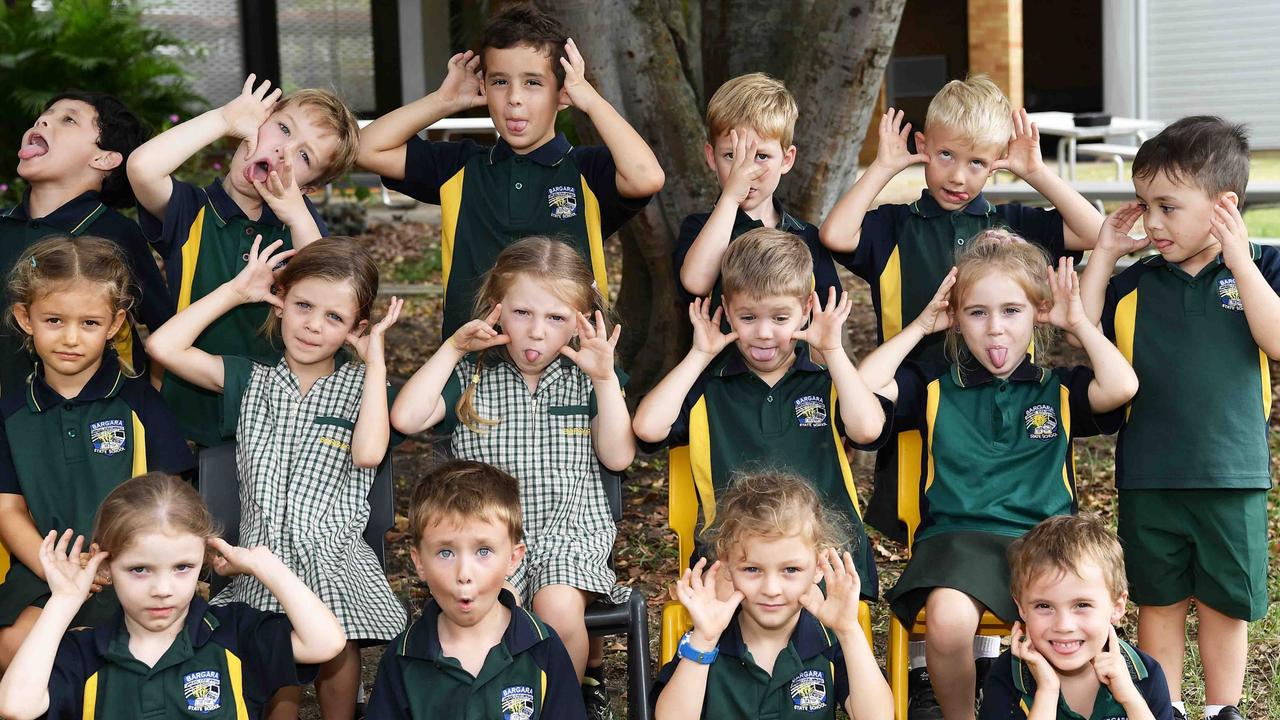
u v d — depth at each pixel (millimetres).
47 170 4059
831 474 3693
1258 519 3686
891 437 3850
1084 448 6645
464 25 13875
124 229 4172
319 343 3609
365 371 3699
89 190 4164
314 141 4074
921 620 3615
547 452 3693
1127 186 9289
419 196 4512
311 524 3551
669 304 6328
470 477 3115
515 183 4324
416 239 12656
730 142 4074
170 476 3119
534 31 4152
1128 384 3588
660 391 3646
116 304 3617
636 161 4219
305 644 3105
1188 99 17938
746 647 3189
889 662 3469
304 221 4031
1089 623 3041
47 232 4086
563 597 3371
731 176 4012
